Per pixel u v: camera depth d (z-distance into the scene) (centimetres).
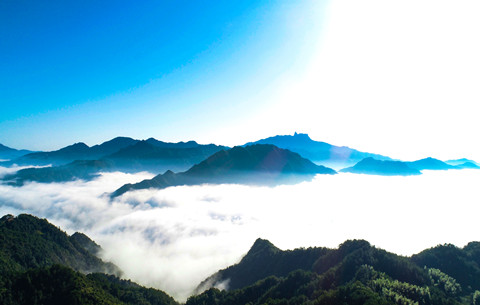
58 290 12775
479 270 15400
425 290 12144
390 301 10669
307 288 14250
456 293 13350
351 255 15525
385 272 14038
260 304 14412
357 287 11638
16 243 18312
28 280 12850
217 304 16362
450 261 16275
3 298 11844
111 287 15850
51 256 19200
